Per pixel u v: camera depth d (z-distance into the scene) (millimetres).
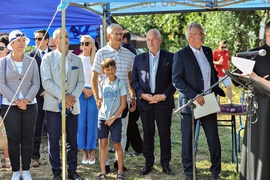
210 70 4938
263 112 4098
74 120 5180
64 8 3887
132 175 5496
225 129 8234
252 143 4184
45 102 5062
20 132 5121
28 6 6152
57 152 5141
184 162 5055
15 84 4980
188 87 4852
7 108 5012
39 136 5965
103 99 5121
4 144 5711
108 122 5082
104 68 5035
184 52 4918
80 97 5859
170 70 5285
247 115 3949
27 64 5051
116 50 5391
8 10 6109
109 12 6535
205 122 4973
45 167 5941
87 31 8367
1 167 5824
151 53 5328
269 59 4062
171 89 5266
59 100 4977
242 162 4359
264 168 4125
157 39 5273
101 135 5164
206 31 14523
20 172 5293
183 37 17188
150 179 5328
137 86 5344
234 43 13672
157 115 5305
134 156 6379
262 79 3680
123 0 3910
